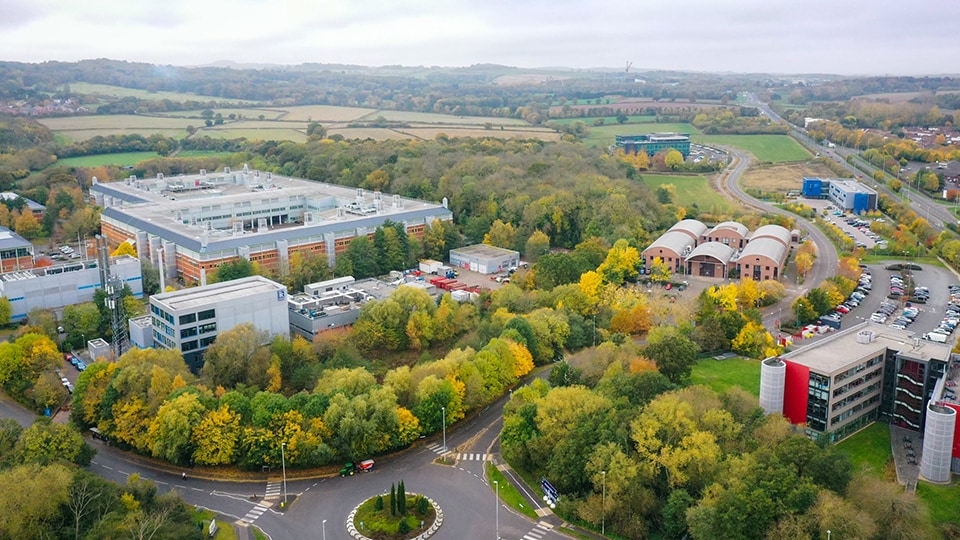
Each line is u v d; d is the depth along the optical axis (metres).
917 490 186.12
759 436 186.25
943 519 174.12
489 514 185.00
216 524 179.50
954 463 192.50
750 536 160.25
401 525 176.25
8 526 151.12
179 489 196.88
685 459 177.88
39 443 192.12
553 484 191.62
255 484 199.38
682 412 186.50
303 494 194.25
